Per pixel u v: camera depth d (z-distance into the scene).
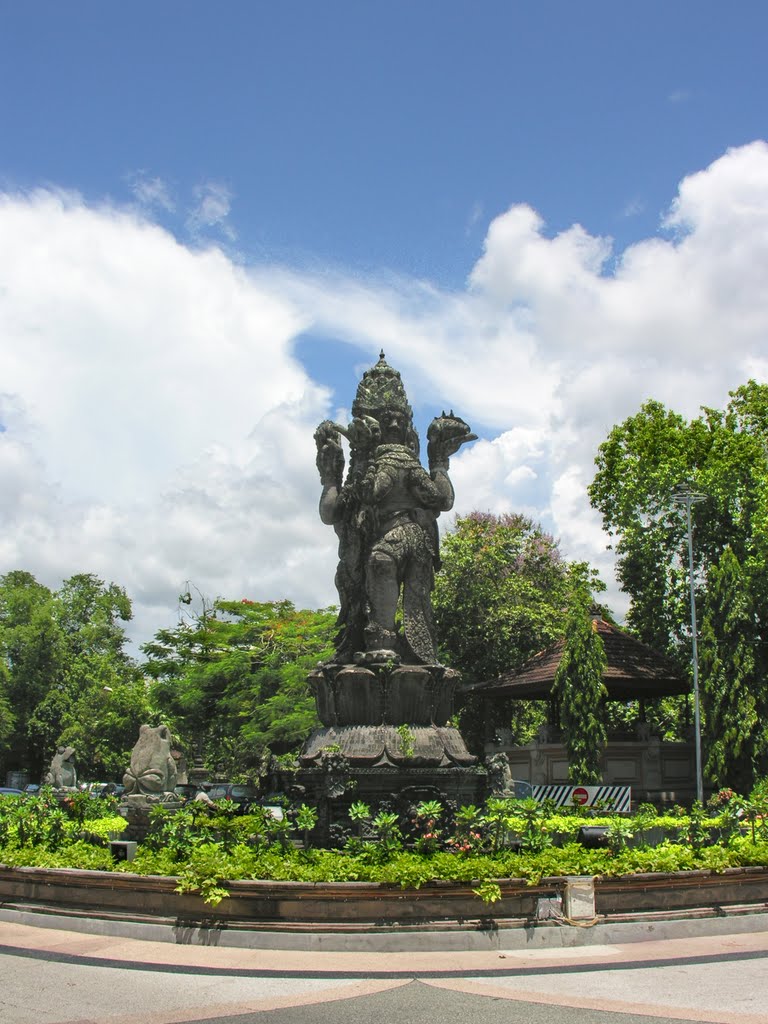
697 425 39.31
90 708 54.03
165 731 19.89
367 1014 7.72
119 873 11.32
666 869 11.51
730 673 32.06
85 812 18.17
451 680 16.33
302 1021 7.53
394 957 9.89
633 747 34.66
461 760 15.52
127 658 62.50
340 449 17.73
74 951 10.11
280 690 38.94
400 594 17.03
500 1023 7.43
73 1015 7.71
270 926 10.38
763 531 33.44
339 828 14.12
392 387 18.05
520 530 46.94
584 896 10.88
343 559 17.33
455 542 43.12
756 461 35.69
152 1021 7.53
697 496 34.59
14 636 55.91
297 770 15.97
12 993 8.41
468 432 17.66
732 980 8.86
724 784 31.47
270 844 12.09
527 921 10.55
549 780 35.12
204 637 44.78
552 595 45.31
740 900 11.68
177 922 10.71
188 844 12.00
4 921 11.81
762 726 31.48
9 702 55.19
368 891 10.50
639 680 34.88
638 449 39.72
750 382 39.12
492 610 42.00
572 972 9.20
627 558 41.53
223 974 9.13
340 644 17.09
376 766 15.02
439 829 12.20
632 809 29.95
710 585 33.38
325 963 9.59
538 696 38.22
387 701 15.88
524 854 11.45
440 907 10.55
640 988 8.57
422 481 17.05
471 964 9.56
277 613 46.91
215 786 30.75
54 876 11.82
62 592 60.97
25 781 55.38
